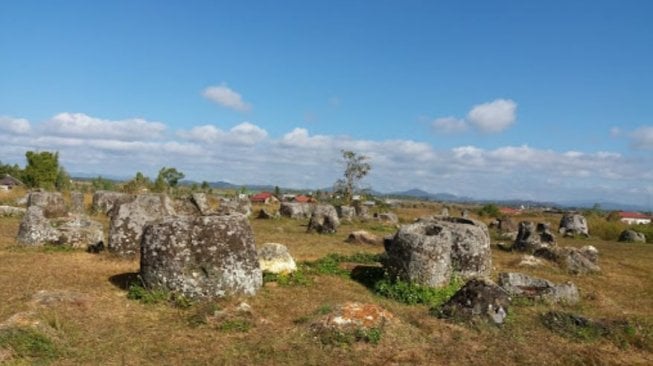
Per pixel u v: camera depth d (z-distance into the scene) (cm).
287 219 3800
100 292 1238
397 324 1048
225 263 1227
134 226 1695
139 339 957
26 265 1509
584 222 4112
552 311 1254
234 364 872
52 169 6091
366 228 3344
